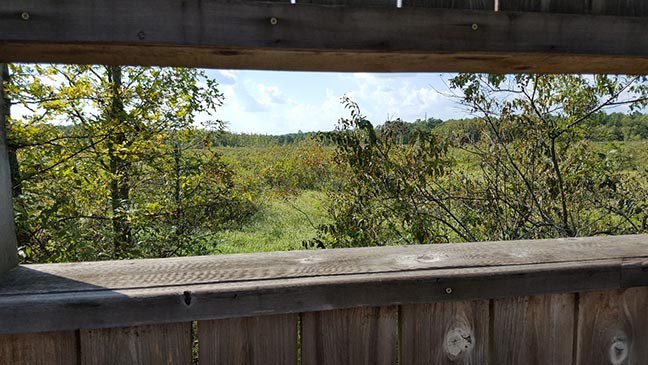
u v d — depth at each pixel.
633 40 0.97
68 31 0.77
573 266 0.96
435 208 4.01
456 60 0.98
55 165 3.90
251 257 1.02
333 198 4.29
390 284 0.90
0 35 0.76
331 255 1.04
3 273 0.90
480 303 0.97
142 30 0.79
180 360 0.88
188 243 4.96
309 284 0.87
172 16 0.80
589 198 3.71
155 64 0.96
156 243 4.74
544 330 1.00
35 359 0.83
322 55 0.90
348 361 0.93
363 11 0.87
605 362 1.04
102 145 4.44
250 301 0.85
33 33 0.77
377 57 0.93
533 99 3.69
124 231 4.73
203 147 5.66
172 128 5.25
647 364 1.06
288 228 8.13
